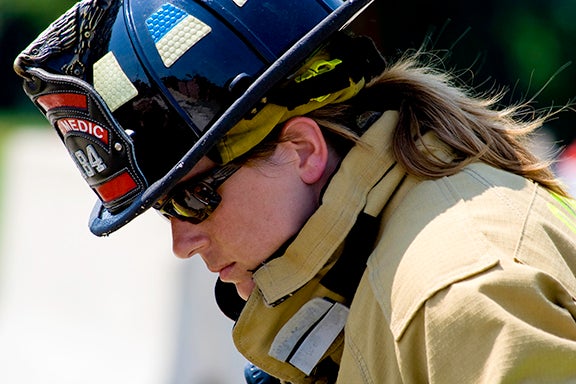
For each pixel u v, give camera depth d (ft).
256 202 16.71
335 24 16.29
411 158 16.62
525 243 15.08
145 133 16.55
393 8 98.17
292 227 16.84
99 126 16.71
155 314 62.85
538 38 127.54
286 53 16.10
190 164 16.02
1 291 68.74
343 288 16.90
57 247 78.79
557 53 128.77
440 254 14.93
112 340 58.90
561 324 14.29
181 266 40.14
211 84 16.29
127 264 72.69
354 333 15.72
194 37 16.46
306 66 16.62
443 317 14.34
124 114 16.58
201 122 16.33
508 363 13.76
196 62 16.34
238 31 16.46
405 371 14.79
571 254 15.80
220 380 38.68
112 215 17.06
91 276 71.20
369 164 16.74
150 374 53.36
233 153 16.37
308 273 16.62
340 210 16.46
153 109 16.46
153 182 16.62
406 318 14.76
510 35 125.70
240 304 19.74
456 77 19.98
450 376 14.17
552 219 16.15
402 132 16.88
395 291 15.15
